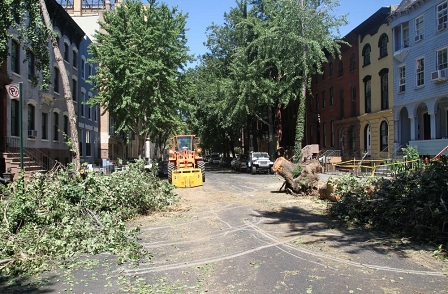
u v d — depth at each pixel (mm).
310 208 12234
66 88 14523
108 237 7547
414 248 7125
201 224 9867
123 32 24438
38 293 5180
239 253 6961
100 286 5398
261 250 7145
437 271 5789
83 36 30188
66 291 5227
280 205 12945
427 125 23828
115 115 26250
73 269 6238
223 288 5188
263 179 25328
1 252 6758
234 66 30750
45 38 14867
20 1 14070
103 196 10281
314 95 39344
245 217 10766
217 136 50562
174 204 13406
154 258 6777
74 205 9133
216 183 22125
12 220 7996
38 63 15781
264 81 29766
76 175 10352
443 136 21969
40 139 22672
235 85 30875
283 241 7832
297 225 9531
